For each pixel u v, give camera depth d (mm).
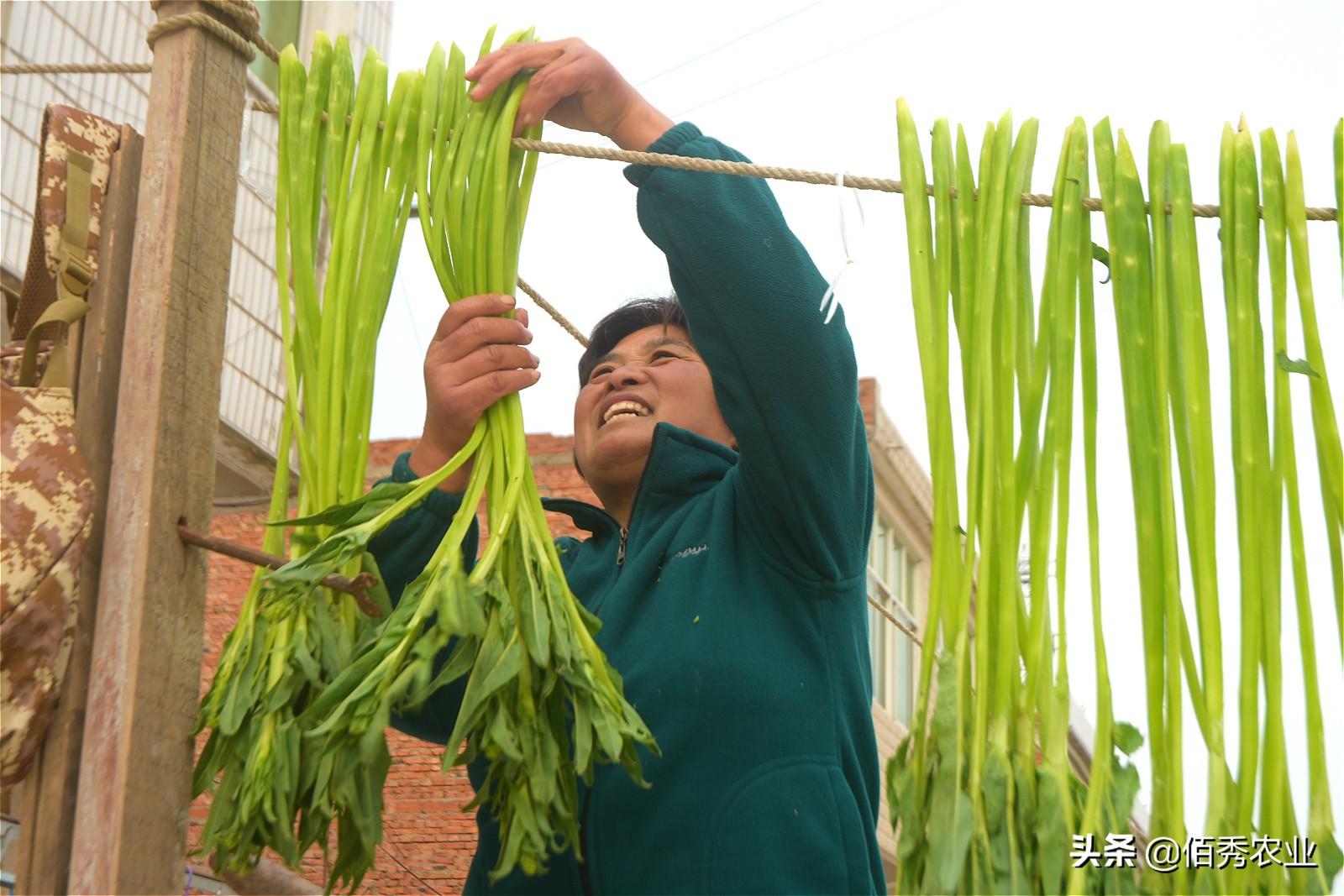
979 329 1694
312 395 1872
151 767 1645
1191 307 1686
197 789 1688
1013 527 1628
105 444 1763
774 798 1817
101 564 1719
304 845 1634
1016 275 1737
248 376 5402
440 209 1900
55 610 1665
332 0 6184
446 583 1634
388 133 1929
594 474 2354
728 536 2057
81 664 1693
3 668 1635
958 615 1605
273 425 5477
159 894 1619
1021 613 1619
